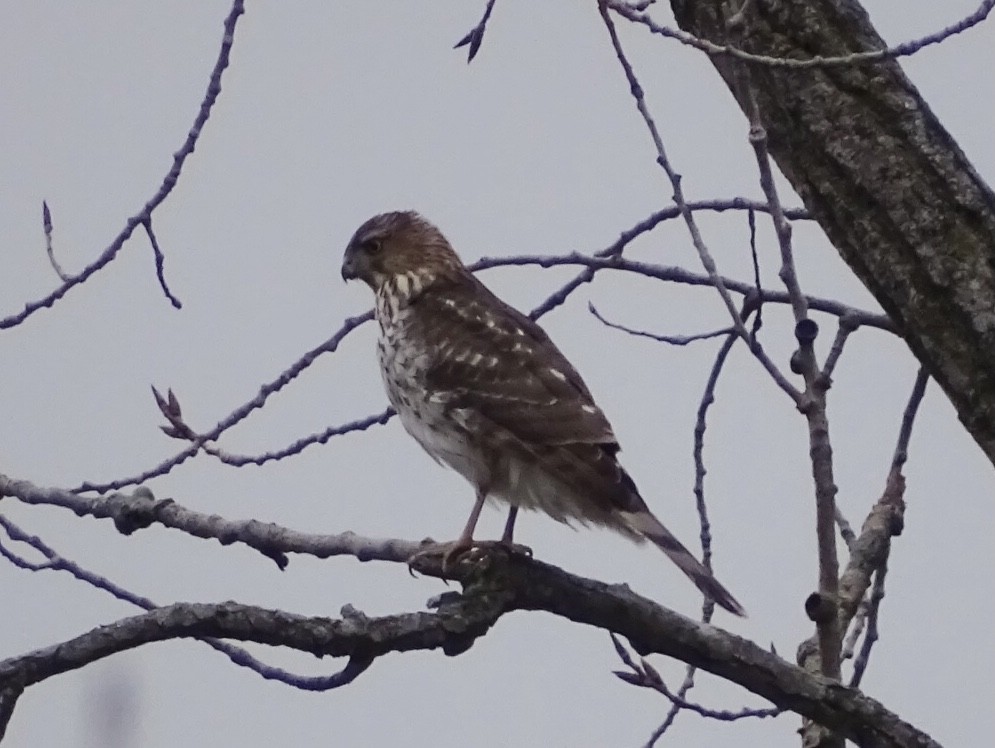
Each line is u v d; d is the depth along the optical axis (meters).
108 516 9.89
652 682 9.42
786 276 7.60
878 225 7.85
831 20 8.09
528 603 8.27
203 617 7.09
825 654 8.16
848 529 9.49
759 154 7.53
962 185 7.75
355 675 7.68
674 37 7.77
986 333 7.59
